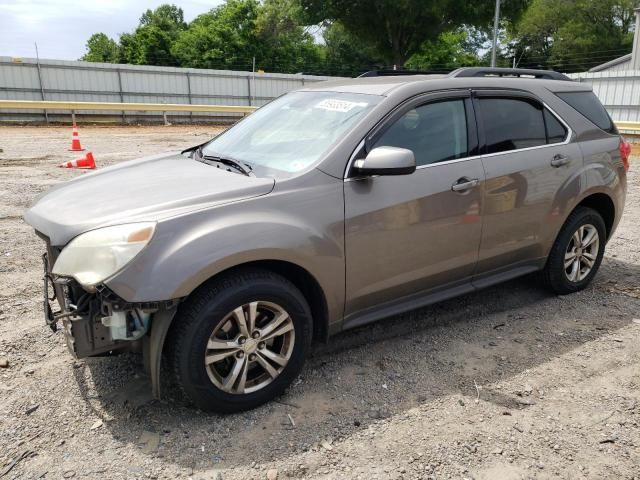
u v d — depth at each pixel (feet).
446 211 12.02
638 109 73.92
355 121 11.37
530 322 14.12
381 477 8.56
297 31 184.34
